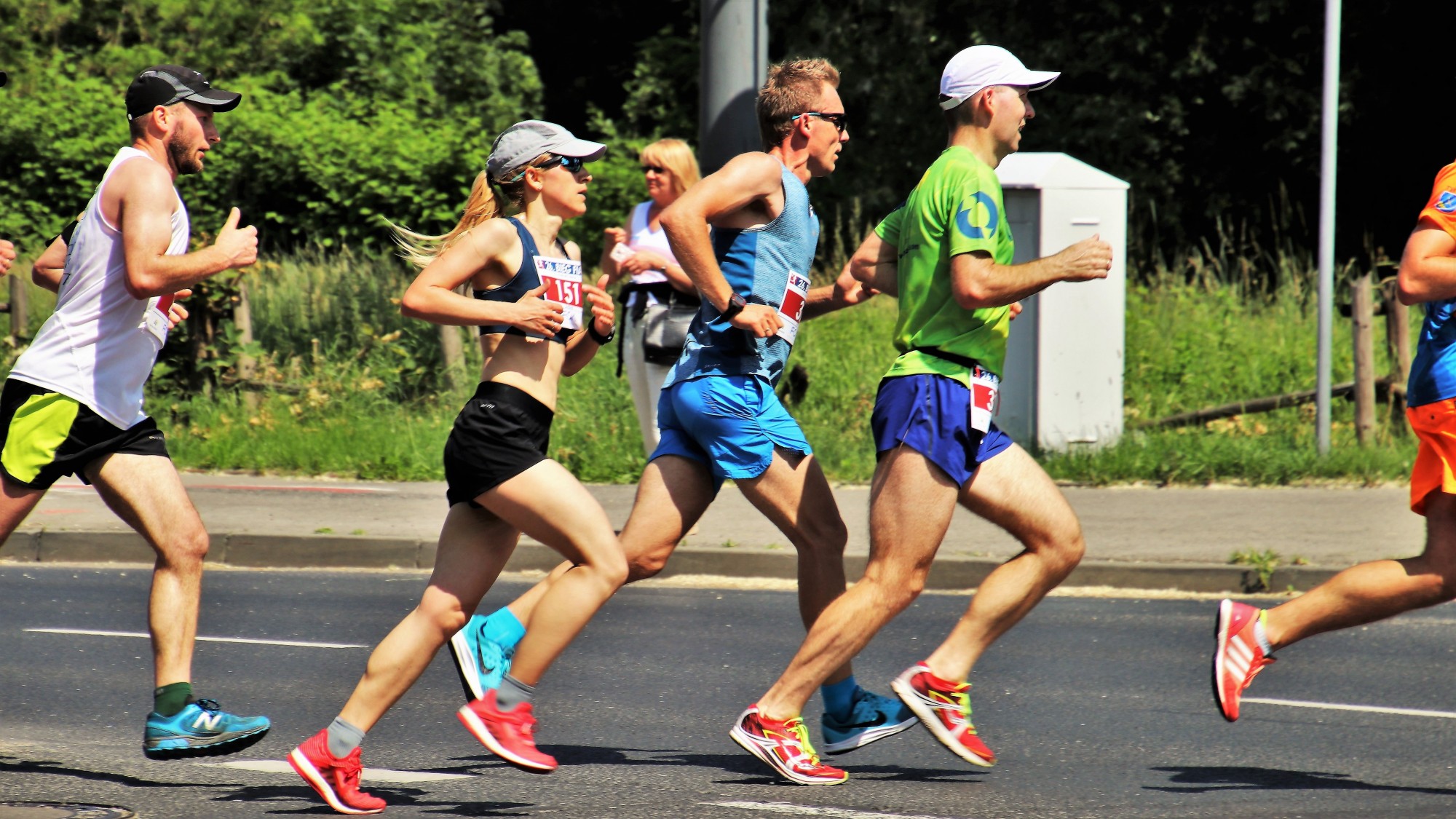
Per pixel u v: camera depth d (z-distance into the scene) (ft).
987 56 61.57
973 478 60.75
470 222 59.26
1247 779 62.28
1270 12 270.46
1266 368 168.14
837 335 178.19
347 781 57.41
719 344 62.49
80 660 84.48
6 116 239.91
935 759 66.18
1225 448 138.51
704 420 62.54
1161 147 289.94
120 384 59.98
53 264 63.16
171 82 60.64
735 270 62.28
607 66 401.08
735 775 63.46
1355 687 78.48
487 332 59.16
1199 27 281.54
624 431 150.20
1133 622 93.71
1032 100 289.74
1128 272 203.51
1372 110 277.23
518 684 58.18
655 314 102.32
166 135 60.64
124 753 66.59
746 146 125.39
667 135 328.90
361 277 185.88
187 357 166.30
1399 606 59.06
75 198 240.53
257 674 81.46
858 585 61.31
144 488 59.77
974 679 80.33
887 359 171.83
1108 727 71.00
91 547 116.26
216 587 106.32
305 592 104.68
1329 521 117.19
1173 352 169.07
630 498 132.26
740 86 124.88
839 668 63.72
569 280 59.57
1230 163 292.20
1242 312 183.52
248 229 60.18
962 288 58.13
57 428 59.11
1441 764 64.49
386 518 123.85
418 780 62.54
